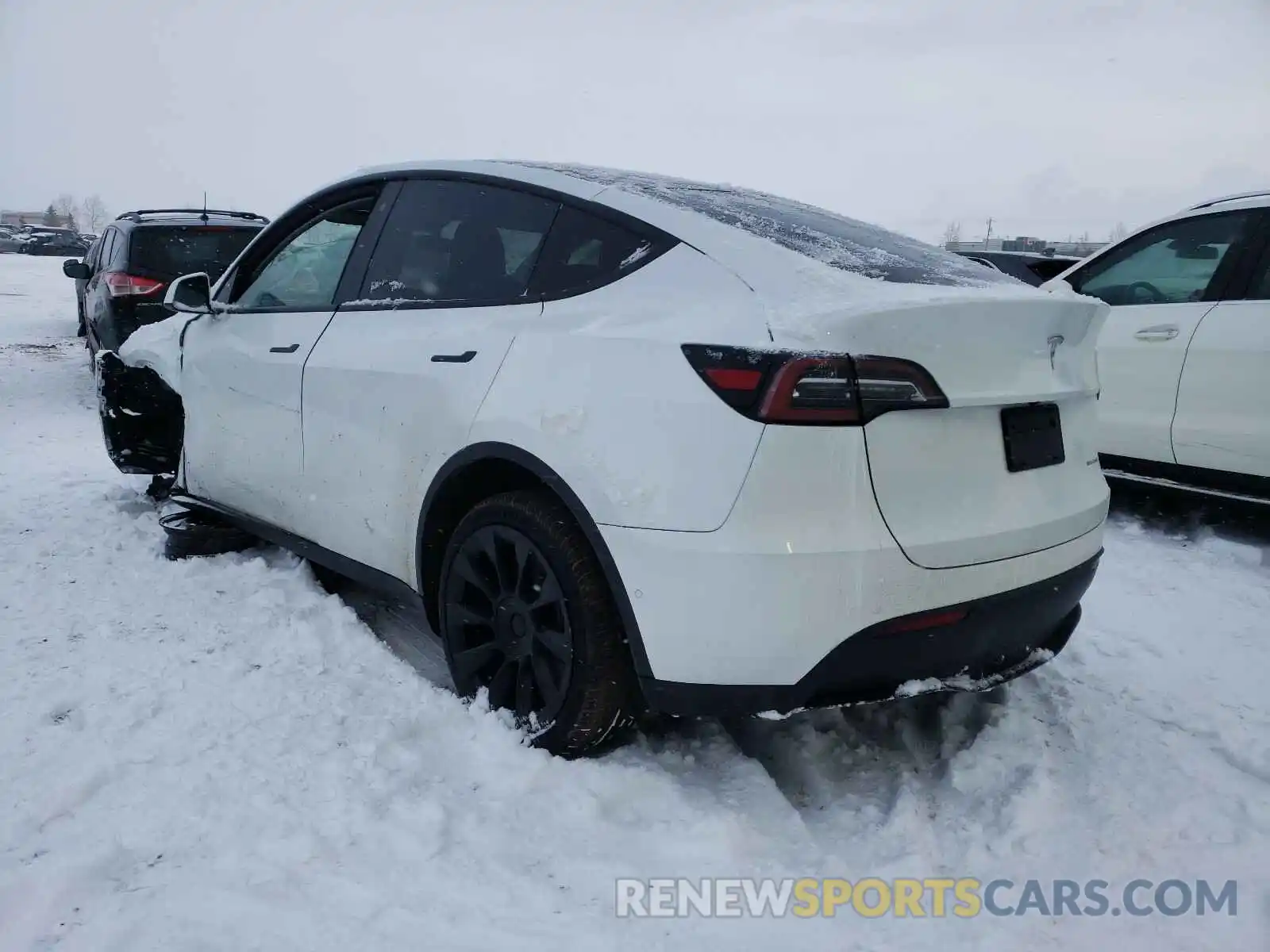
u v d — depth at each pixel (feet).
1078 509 8.38
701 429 7.16
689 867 7.23
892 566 7.06
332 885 6.86
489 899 6.81
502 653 8.80
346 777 8.13
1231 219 15.42
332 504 10.77
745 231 8.37
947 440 7.37
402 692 9.66
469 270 9.68
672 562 7.23
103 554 13.82
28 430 23.91
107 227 32.42
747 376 7.02
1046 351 8.12
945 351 7.26
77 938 6.29
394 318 10.18
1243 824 8.00
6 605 11.82
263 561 13.21
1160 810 8.18
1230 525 16.25
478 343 8.96
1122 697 10.30
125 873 6.91
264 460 11.95
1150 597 13.24
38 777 8.04
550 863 7.20
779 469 6.94
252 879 6.89
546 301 8.74
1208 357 15.01
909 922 6.84
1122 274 16.87
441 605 9.36
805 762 8.90
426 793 7.98
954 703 9.97
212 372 13.01
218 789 7.92
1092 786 8.54
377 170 11.41
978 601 7.51
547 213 9.21
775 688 7.18
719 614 7.11
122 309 25.41
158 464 15.83
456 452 8.87
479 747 8.55
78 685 9.71
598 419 7.71
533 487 8.73
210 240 26.68
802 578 6.93
